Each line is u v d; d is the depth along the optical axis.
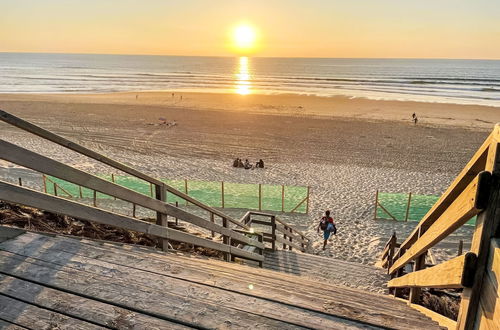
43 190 13.67
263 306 2.64
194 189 15.12
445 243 10.64
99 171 17.55
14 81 74.44
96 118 32.50
